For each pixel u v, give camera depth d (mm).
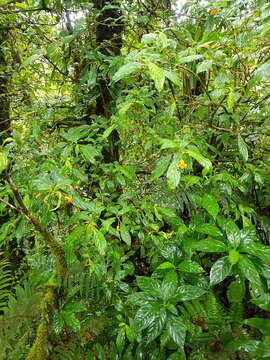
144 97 1473
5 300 1445
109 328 1329
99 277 1202
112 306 1398
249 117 1787
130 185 1544
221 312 1175
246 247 977
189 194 1489
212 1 1317
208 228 1080
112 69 1541
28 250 2037
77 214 1108
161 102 1919
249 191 1759
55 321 1131
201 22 1723
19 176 1281
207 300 1181
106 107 1788
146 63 1027
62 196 1077
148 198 1553
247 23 1227
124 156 2020
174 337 965
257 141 1894
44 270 1343
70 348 1173
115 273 1422
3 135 2059
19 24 1827
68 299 1219
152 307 1017
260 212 1906
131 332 1206
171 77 979
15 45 2275
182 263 1111
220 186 1514
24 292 1248
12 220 1259
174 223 1323
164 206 1533
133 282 1622
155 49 1321
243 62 1494
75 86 1826
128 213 1429
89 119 1951
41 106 1784
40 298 1204
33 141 1624
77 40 1837
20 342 1160
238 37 1202
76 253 1313
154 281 1124
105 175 1651
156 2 2078
